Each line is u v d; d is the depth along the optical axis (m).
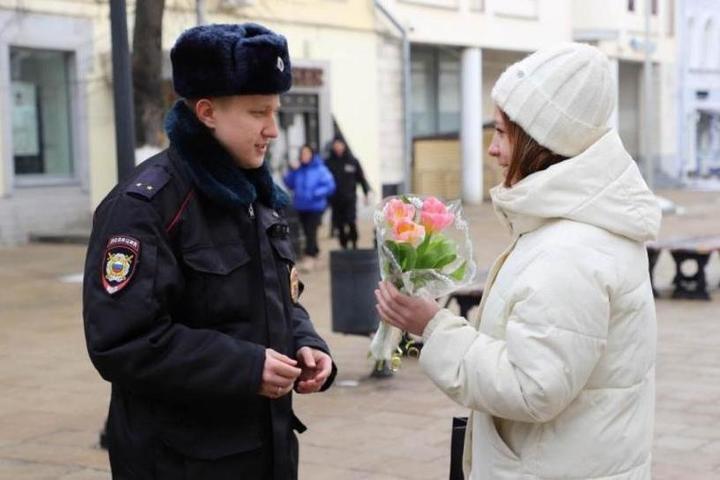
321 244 17.86
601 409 2.37
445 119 28.47
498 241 17.16
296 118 21.88
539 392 2.26
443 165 27.39
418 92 27.50
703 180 39.47
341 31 22.86
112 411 2.63
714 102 39.88
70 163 18.36
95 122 18.41
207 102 2.56
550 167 2.38
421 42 25.53
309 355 2.80
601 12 32.69
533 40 29.45
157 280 2.43
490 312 2.44
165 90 15.94
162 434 2.54
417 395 7.05
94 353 2.42
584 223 2.35
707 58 39.78
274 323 2.64
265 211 2.72
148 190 2.48
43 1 17.33
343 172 15.16
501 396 2.30
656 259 11.77
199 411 2.55
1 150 16.92
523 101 2.40
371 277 7.67
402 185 24.94
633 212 2.36
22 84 17.53
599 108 2.38
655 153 37.31
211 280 2.53
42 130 17.95
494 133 2.56
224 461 2.57
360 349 8.62
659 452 5.70
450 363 2.42
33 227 17.42
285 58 2.63
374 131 23.95
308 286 12.59
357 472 5.43
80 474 5.48
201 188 2.53
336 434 6.15
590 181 2.35
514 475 2.42
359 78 23.47
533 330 2.28
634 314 2.38
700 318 10.19
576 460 2.36
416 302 2.51
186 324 2.54
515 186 2.40
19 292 12.35
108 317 2.41
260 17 20.64
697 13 38.81
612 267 2.32
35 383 7.67
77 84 18.06
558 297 2.27
